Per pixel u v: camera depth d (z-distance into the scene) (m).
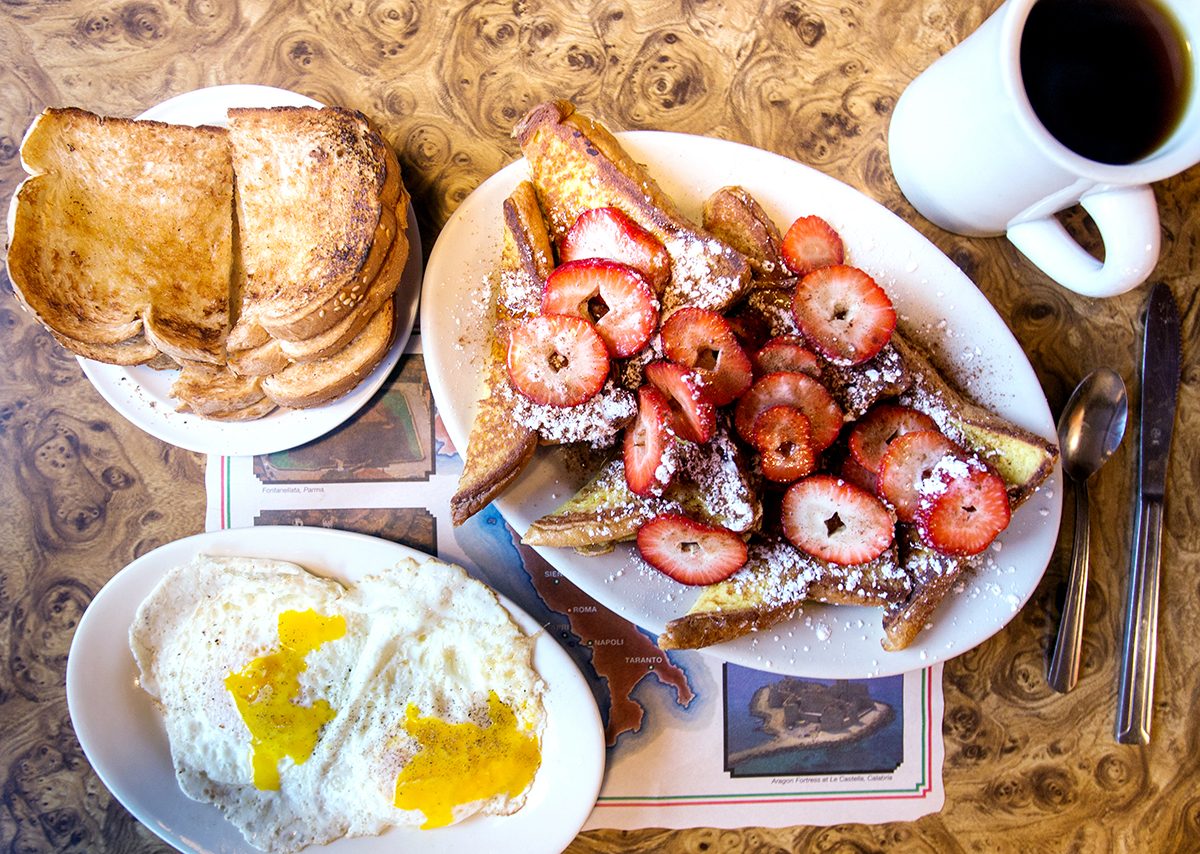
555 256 0.51
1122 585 0.54
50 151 0.50
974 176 0.48
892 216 0.51
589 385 0.48
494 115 0.53
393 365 0.52
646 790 0.54
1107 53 0.47
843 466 0.50
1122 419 0.53
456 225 0.51
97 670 0.52
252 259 0.51
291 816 0.53
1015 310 0.54
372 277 0.49
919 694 0.54
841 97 0.54
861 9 0.54
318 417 0.52
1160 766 0.54
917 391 0.50
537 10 0.53
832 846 0.54
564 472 0.51
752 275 0.50
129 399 0.52
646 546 0.49
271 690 0.53
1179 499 0.54
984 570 0.51
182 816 0.53
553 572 0.54
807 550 0.49
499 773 0.52
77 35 0.54
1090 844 0.54
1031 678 0.54
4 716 0.54
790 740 0.54
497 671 0.52
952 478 0.48
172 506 0.54
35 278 0.49
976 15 0.53
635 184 0.49
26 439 0.54
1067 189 0.46
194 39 0.53
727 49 0.54
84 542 0.54
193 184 0.51
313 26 0.53
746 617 0.49
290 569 0.53
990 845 0.54
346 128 0.49
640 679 0.54
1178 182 0.54
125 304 0.50
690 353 0.48
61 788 0.54
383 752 0.53
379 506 0.54
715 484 0.48
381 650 0.53
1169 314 0.53
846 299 0.49
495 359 0.50
